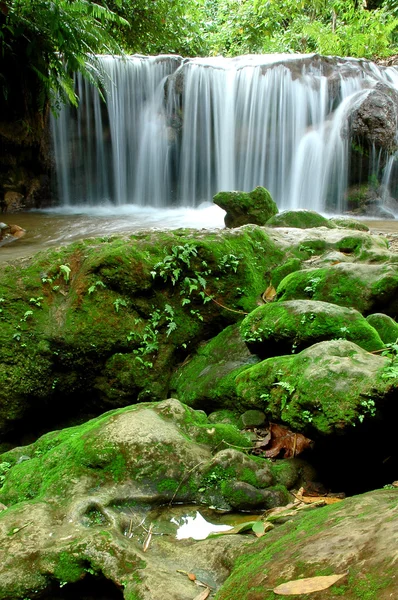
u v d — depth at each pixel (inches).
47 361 173.2
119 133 528.1
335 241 216.4
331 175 503.5
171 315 182.5
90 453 108.0
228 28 737.0
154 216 452.4
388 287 161.9
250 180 533.3
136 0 561.3
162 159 538.0
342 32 671.8
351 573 51.9
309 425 110.2
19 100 434.0
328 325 137.7
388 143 493.7
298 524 79.0
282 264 205.2
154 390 177.9
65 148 510.3
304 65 523.8
